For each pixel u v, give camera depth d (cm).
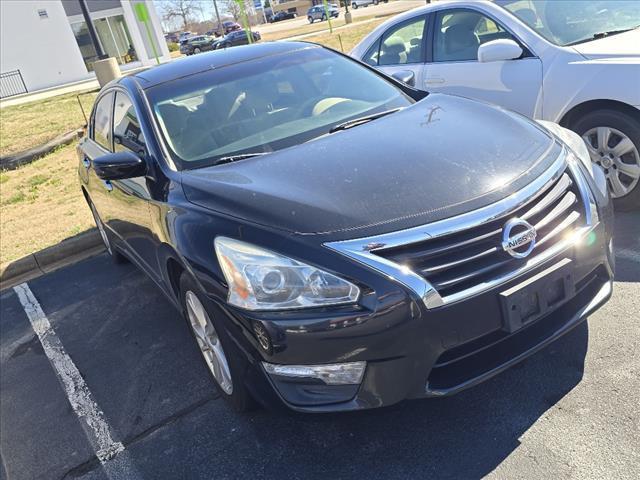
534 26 456
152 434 292
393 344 213
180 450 276
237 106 340
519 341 237
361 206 229
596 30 443
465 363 228
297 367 222
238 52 396
